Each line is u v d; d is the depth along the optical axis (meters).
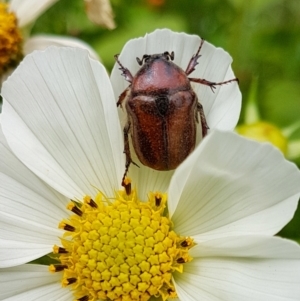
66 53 0.09
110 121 0.09
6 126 0.09
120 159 0.10
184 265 0.09
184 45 0.09
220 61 0.09
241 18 0.15
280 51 0.16
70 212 0.10
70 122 0.09
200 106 0.09
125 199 0.09
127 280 0.09
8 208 0.10
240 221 0.09
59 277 0.10
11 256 0.09
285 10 0.17
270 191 0.08
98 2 0.13
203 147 0.08
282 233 0.13
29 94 0.09
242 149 0.08
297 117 0.15
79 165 0.10
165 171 0.10
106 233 0.09
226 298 0.09
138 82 0.09
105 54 0.15
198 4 0.16
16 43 0.13
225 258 0.09
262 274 0.09
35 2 0.13
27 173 0.10
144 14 0.16
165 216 0.09
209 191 0.09
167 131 0.09
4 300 0.09
